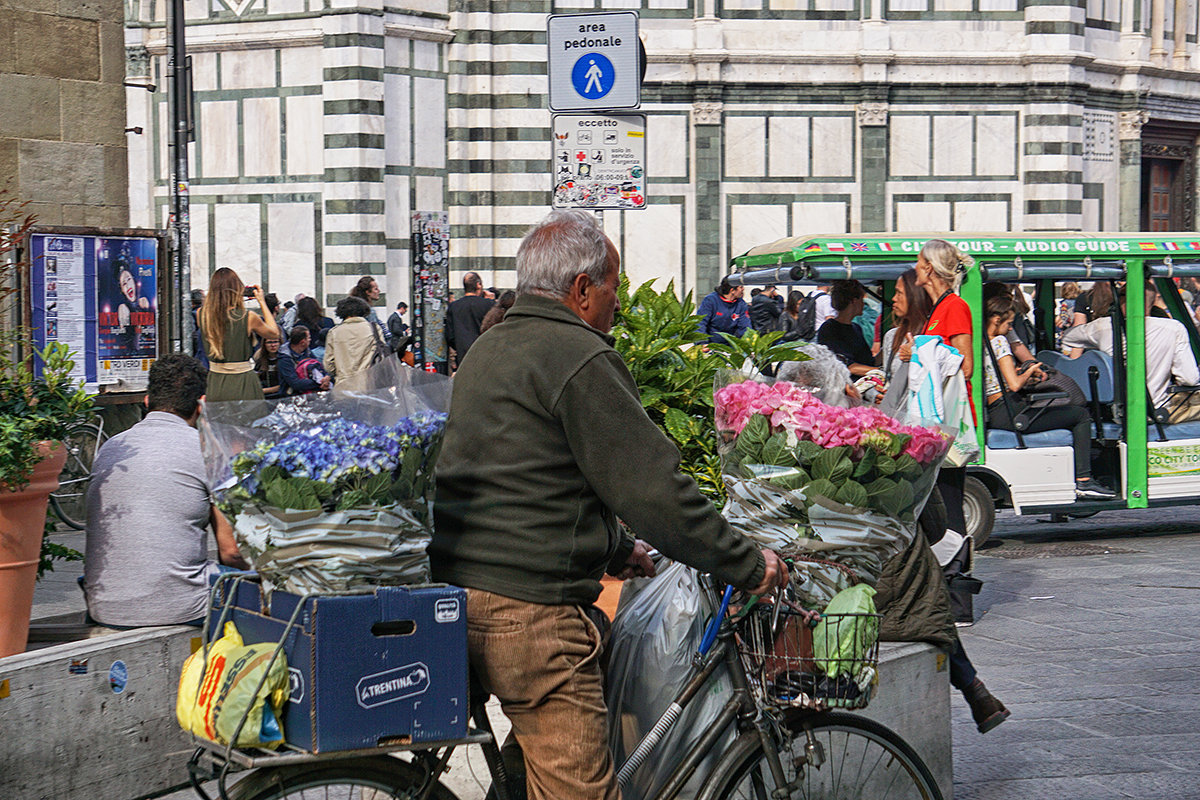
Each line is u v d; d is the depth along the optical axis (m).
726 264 25.50
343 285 23.34
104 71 10.37
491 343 3.32
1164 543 10.92
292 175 23.78
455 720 3.16
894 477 3.71
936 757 4.79
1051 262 10.60
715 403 3.92
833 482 3.69
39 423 4.67
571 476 3.24
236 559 5.20
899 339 7.63
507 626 3.22
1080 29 25.97
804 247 10.62
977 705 5.30
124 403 10.84
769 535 3.77
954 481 7.07
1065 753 5.65
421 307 21.69
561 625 3.25
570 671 3.25
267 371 14.72
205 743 3.11
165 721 4.96
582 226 3.33
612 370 3.20
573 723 3.26
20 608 4.76
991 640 7.59
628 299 6.31
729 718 3.56
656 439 3.18
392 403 3.31
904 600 4.80
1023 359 10.88
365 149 23.20
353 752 3.03
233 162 24.12
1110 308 11.10
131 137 24.69
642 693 3.85
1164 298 11.49
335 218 23.28
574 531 3.25
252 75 23.88
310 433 3.15
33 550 4.79
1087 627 7.87
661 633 3.84
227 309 10.84
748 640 3.63
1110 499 10.83
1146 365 10.99
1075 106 26.03
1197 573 9.47
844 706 3.57
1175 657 7.17
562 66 7.97
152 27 24.39
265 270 24.03
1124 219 27.47
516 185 24.67
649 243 25.39
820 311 16.98
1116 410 11.06
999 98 25.88
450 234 24.70
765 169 25.50
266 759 2.96
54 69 10.06
